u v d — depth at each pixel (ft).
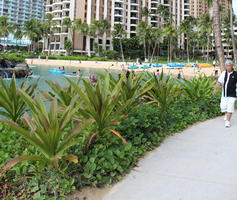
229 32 242.37
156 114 15.01
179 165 9.57
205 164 9.60
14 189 7.43
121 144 10.48
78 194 7.45
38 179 7.58
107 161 9.02
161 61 237.25
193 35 272.72
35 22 239.30
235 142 12.35
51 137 7.20
